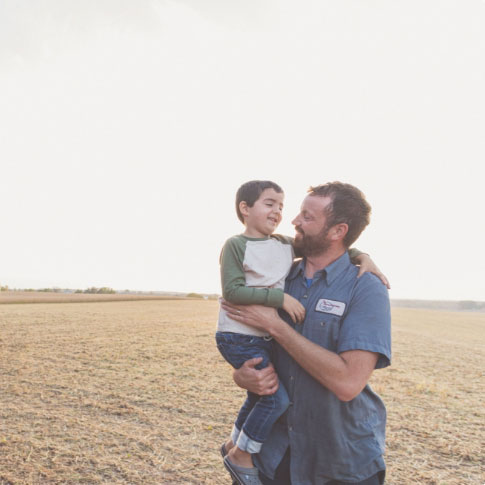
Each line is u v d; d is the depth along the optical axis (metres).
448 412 6.90
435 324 29.09
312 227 2.10
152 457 4.79
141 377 8.94
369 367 1.93
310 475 2.04
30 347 12.68
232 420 6.21
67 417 6.19
